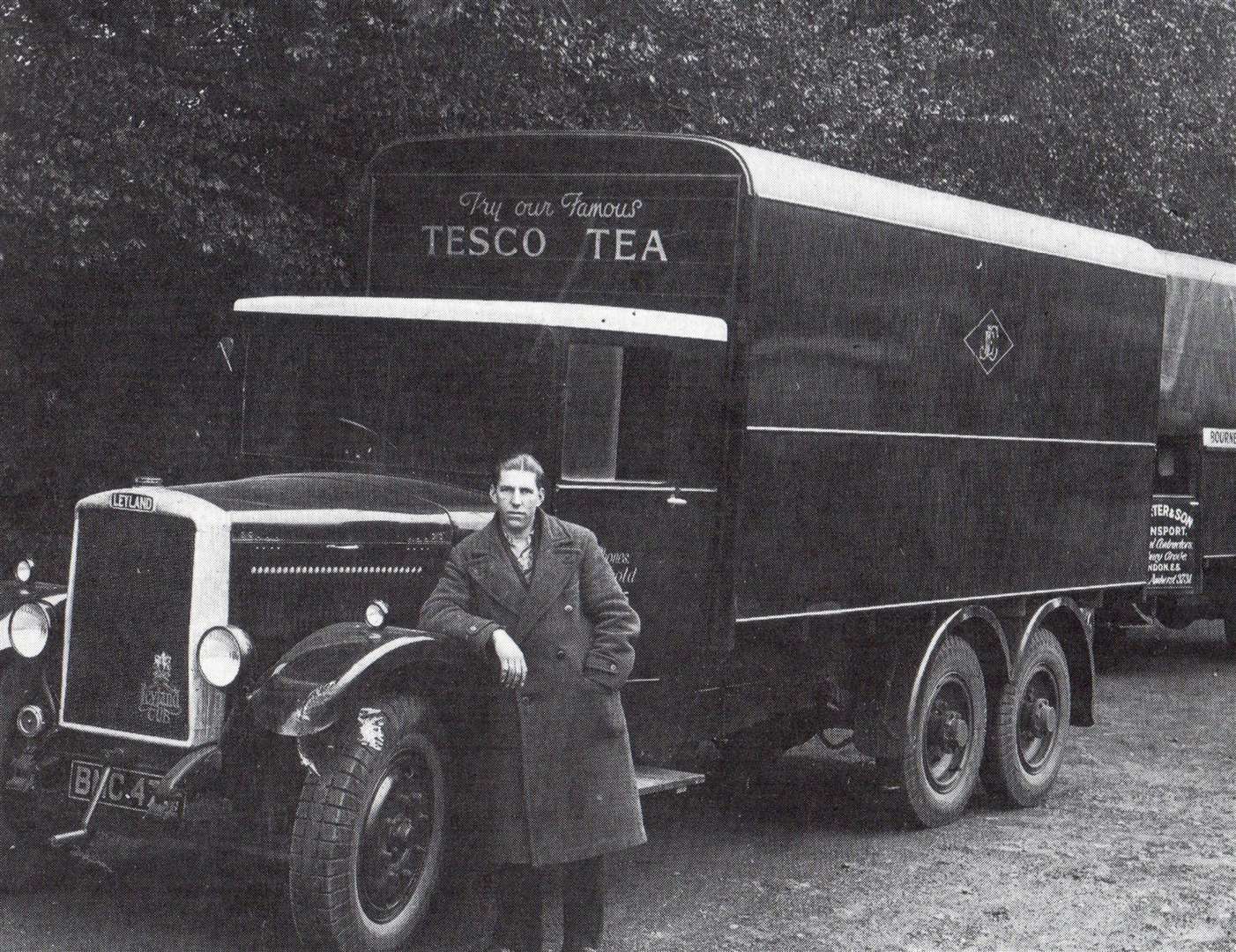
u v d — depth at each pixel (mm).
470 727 5465
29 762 5871
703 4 13156
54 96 9406
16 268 9922
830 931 6234
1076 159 19188
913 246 7762
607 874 6902
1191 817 8477
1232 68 22047
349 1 10812
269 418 6844
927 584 7953
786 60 14102
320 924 5180
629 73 12398
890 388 7637
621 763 5234
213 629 5445
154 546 5629
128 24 10078
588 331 6242
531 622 5102
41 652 5891
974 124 17734
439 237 7520
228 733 5520
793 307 6988
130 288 10867
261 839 5418
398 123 11359
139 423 11047
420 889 5516
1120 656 14953
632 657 5223
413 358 6508
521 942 5305
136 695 5668
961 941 6168
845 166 15023
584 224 7133
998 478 8508
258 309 6895
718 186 6816
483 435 6344
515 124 11891
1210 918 6555
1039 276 8797
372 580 5906
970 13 18438
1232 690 12984
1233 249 22406
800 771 9430
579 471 6242
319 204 11578
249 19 10477
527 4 11461
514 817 5078
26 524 10945
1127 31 19719
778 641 7406
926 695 7980
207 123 10242
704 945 5988
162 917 6004
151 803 5523
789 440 7000
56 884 6344
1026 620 8828
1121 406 9672
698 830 7941
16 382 10578
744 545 6781
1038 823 8297
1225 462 14023
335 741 5250
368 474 6496
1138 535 9961
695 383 6602
